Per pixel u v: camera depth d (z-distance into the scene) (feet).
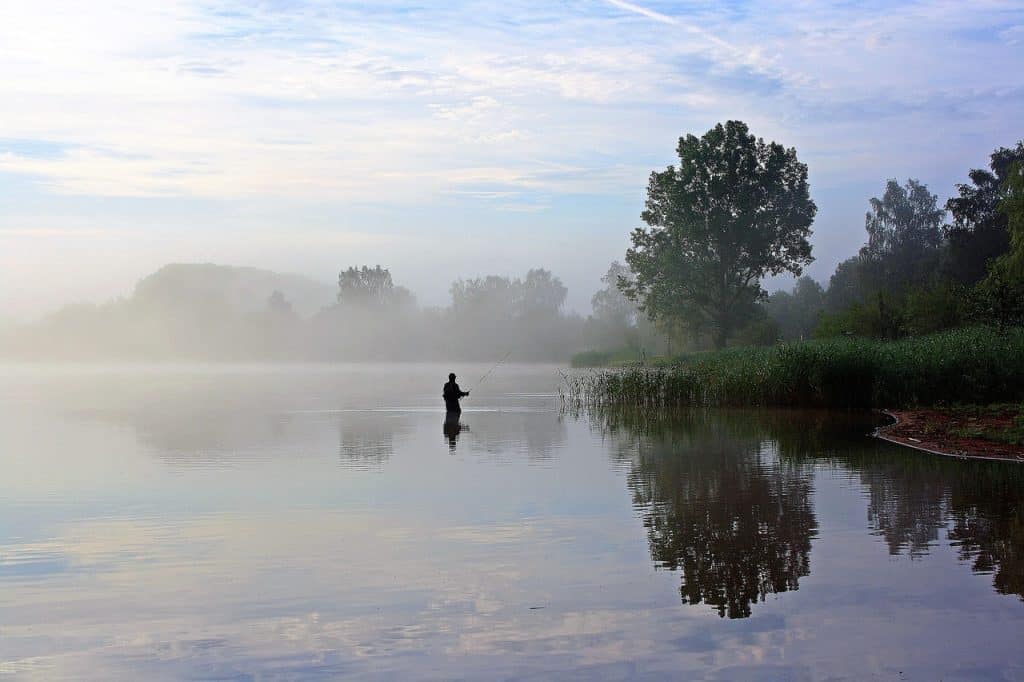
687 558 33.71
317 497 47.42
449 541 36.99
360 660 24.21
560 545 36.06
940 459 58.75
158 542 37.47
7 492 49.73
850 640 25.05
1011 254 129.70
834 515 40.86
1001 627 25.85
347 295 508.53
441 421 93.04
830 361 98.27
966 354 94.38
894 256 325.01
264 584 31.17
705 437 73.77
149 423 92.94
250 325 562.25
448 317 493.77
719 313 235.40
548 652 24.54
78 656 24.77
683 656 24.12
